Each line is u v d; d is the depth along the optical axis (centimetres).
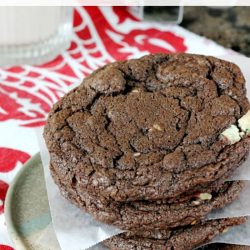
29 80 43
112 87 31
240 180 30
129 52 46
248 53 47
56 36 45
